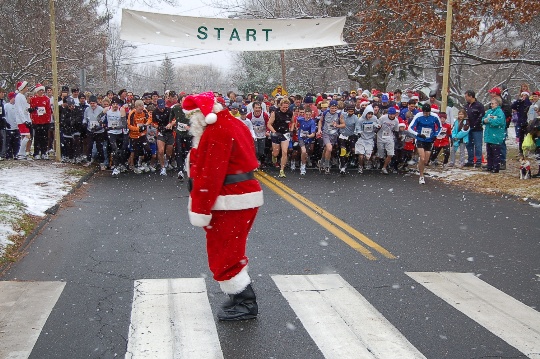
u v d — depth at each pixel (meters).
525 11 16.66
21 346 4.67
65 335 4.89
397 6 19.62
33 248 7.55
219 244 5.22
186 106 5.20
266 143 16.19
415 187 13.06
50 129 16.17
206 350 4.62
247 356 4.54
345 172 15.26
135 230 8.61
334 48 28.47
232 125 5.19
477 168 15.62
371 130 15.04
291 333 4.98
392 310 5.54
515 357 4.59
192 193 5.12
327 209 10.30
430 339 4.89
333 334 4.96
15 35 27.00
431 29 18.52
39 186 11.52
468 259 7.32
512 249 7.83
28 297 5.76
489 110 14.57
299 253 7.48
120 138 14.34
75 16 29.48
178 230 8.64
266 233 8.50
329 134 14.96
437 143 16.22
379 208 10.49
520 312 5.54
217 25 15.00
